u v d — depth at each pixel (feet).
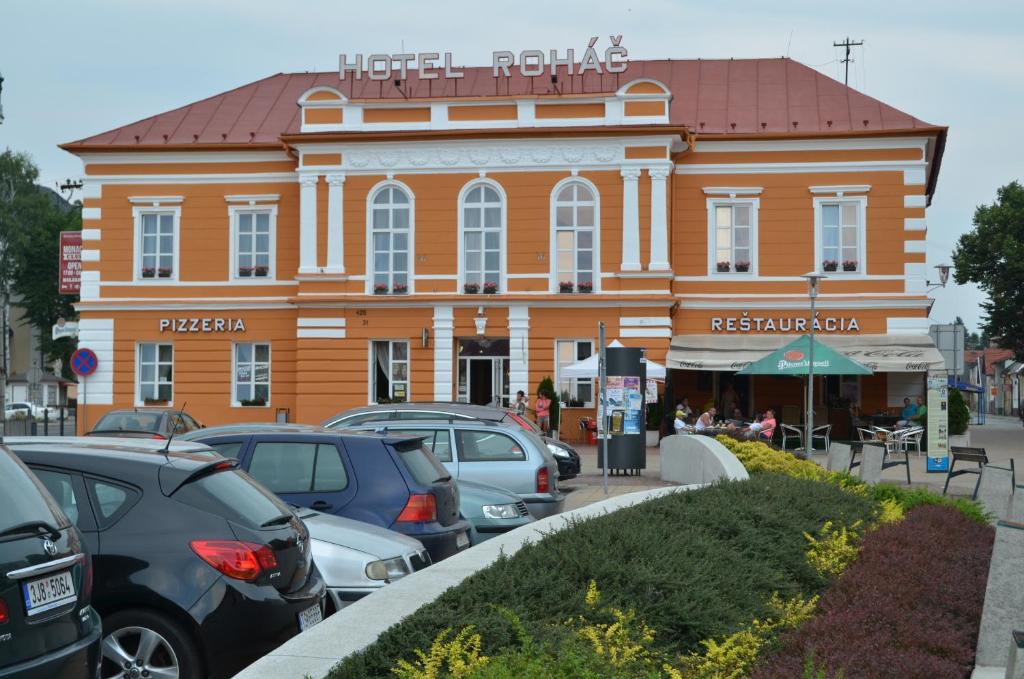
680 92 140.15
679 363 121.49
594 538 29.22
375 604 23.38
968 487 82.28
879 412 129.39
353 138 125.18
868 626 28.02
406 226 126.31
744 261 129.29
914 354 122.11
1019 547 27.89
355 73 136.15
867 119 130.31
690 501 39.68
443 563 28.14
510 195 124.77
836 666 23.97
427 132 124.36
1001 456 116.37
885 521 45.60
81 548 22.08
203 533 26.43
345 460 38.91
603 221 123.65
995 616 27.89
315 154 126.62
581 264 124.26
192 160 134.00
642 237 122.83
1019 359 207.72
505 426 54.85
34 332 310.24
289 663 19.22
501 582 24.70
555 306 123.95
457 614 22.13
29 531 20.63
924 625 28.76
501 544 30.94
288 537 28.17
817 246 128.06
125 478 26.89
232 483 28.45
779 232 128.77
